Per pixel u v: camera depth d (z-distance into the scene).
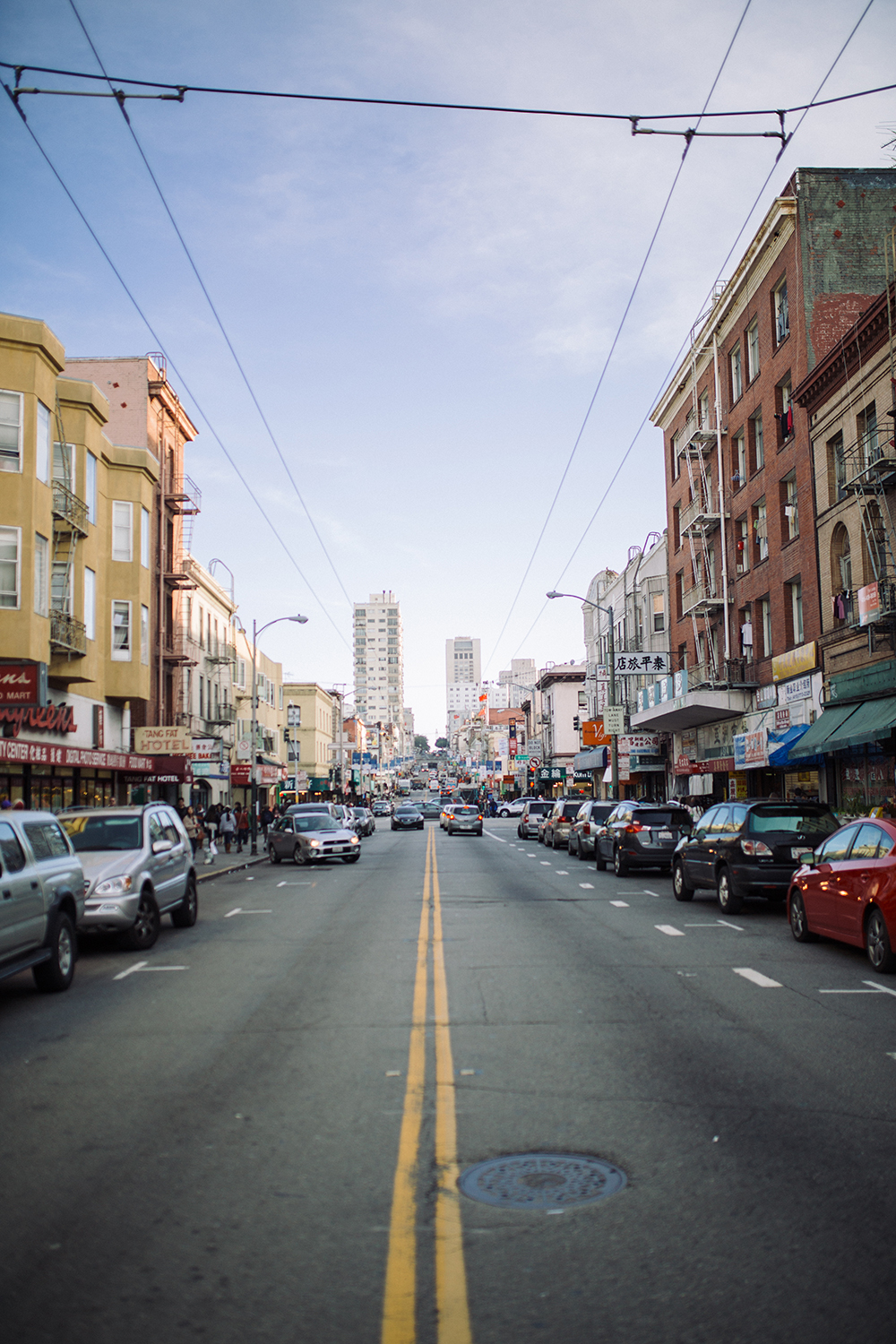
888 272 27.53
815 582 27.52
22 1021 9.59
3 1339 3.79
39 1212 4.96
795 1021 8.92
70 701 27.73
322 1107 6.58
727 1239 4.56
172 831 16.36
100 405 28.69
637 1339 3.75
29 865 10.54
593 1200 5.00
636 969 11.64
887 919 11.05
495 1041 8.26
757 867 16.39
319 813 33.81
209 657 47.47
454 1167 5.48
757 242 30.78
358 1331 3.82
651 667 42.16
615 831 25.02
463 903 18.80
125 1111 6.59
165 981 11.52
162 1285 4.20
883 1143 5.81
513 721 109.94
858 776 24.95
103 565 31.00
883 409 23.44
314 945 13.94
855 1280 4.18
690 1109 6.44
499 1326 3.84
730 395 35.50
